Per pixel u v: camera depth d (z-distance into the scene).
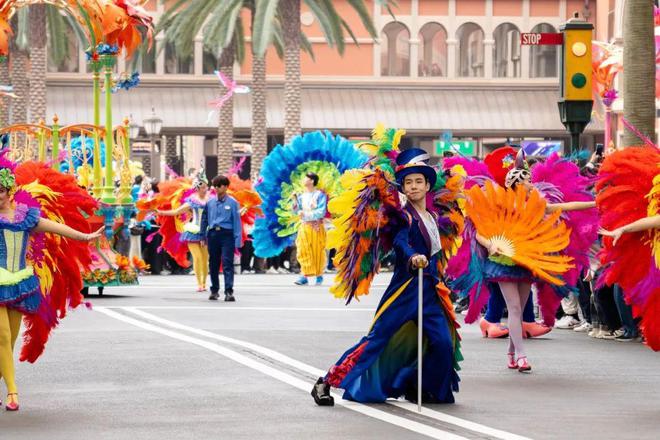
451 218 14.30
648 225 14.54
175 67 83.12
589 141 81.25
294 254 41.34
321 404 14.07
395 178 14.16
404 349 14.22
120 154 31.14
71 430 12.76
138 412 13.77
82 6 22.17
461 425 12.89
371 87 85.75
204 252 31.69
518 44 86.50
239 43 69.31
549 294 20.20
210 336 20.98
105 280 30.19
